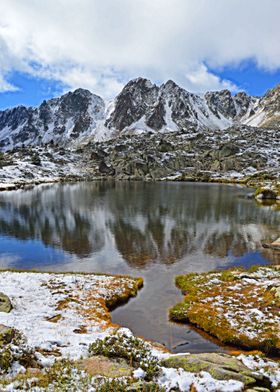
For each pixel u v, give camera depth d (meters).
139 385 10.88
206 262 39.41
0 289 26.86
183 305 25.42
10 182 169.38
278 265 36.66
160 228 57.59
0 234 53.78
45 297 25.89
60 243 48.31
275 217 68.38
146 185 161.00
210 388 11.12
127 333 17.31
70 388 10.52
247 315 22.78
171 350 19.47
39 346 14.95
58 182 186.50
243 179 181.75
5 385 10.37
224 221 63.91
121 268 37.22
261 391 11.12
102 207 81.38
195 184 167.38
